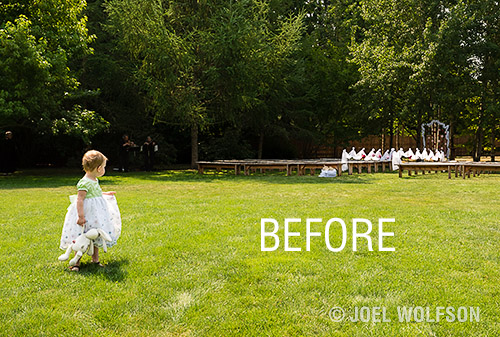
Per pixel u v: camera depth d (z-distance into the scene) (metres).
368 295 3.14
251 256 4.16
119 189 10.87
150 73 18.03
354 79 25.11
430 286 3.31
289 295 3.12
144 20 17.19
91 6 19.83
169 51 17.06
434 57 20.11
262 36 18.62
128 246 4.54
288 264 3.86
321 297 3.09
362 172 18.28
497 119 21.84
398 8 22.42
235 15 17.67
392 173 17.47
